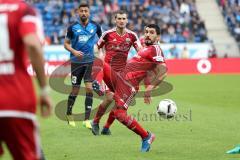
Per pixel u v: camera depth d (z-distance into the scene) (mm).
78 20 36625
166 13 108875
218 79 77812
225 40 108062
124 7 107438
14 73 13961
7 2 14094
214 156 25141
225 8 114312
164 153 25875
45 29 103188
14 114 13781
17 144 14000
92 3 109812
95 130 31656
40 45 14109
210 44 96062
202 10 115812
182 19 107312
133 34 33719
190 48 95438
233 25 110250
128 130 33344
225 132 32812
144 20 105312
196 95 56625
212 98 53938
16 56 14000
